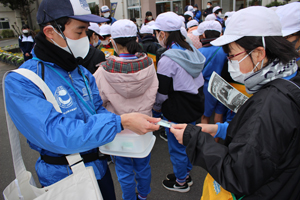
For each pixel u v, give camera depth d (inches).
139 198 80.1
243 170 31.2
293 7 52.7
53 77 41.2
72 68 44.0
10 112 36.4
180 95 73.7
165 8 504.1
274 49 34.1
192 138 38.8
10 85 35.9
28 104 35.3
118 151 56.3
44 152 43.7
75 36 41.6
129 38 60.8
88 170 40.7
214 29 99.1
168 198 88.4
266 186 34.3
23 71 36.9
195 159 38.9
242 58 37.4
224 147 36.3
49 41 40.5
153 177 100.7
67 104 42.0
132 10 556.7
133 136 54.2
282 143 30.7
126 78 57.4
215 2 445.7
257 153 30.6
